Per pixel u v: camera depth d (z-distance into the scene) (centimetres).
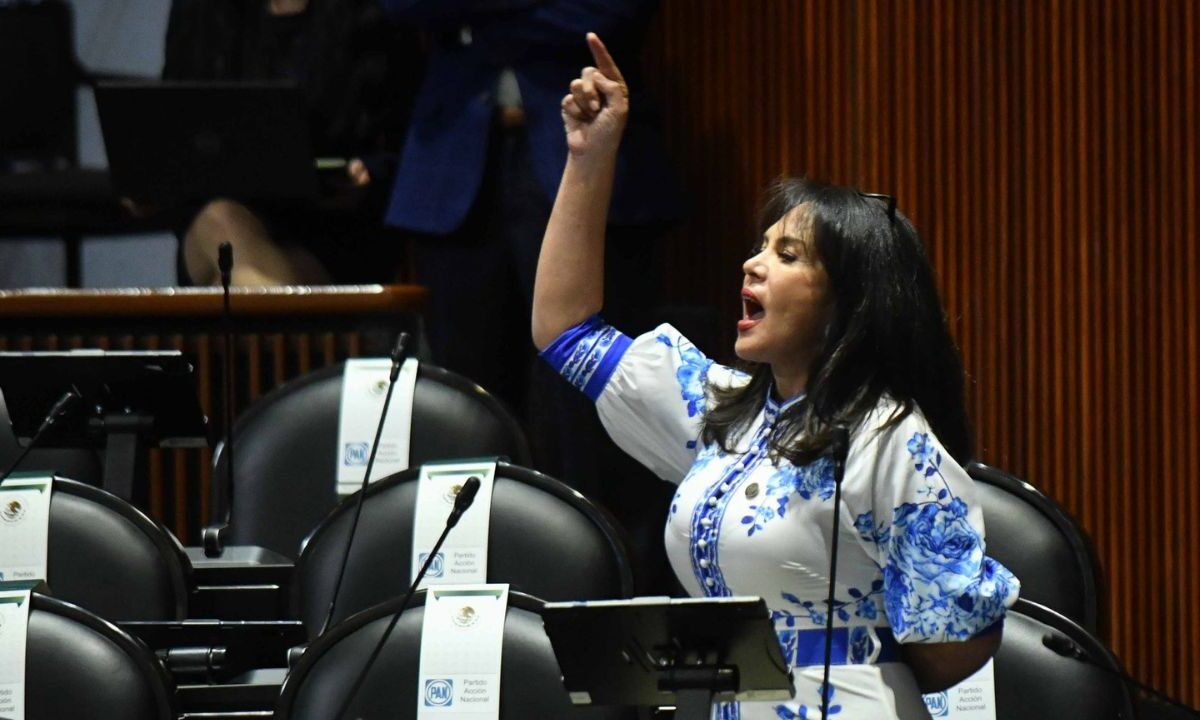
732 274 1841
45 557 1234
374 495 1222
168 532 1251
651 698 839
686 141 1858
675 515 939
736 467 930
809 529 890
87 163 2038
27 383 1297
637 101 1681
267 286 1658
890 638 898
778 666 801
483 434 1371
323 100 1781
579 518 1187
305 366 1602
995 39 1753
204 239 1717
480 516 1183
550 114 1625
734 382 982
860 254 918
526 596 1031
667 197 1673
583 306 1028
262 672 1162
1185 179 1695
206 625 1168
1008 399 1742
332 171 1730
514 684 1013
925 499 877
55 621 1073
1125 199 1712
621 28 1638
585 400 1634
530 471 1199
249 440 1408
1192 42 1694
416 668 1022
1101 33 1722
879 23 1786
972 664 891
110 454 1305
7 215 1925
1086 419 1716
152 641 1163
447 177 1638
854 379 906
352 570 1204
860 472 883
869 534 886
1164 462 1689
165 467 1590
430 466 1209
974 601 865
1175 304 1694
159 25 2023
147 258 2016
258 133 1600
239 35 1809
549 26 1627
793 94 1819
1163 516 1686
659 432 1003
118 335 1619
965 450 935
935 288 939
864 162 1794
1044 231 1736
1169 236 1698
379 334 1606
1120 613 1695
